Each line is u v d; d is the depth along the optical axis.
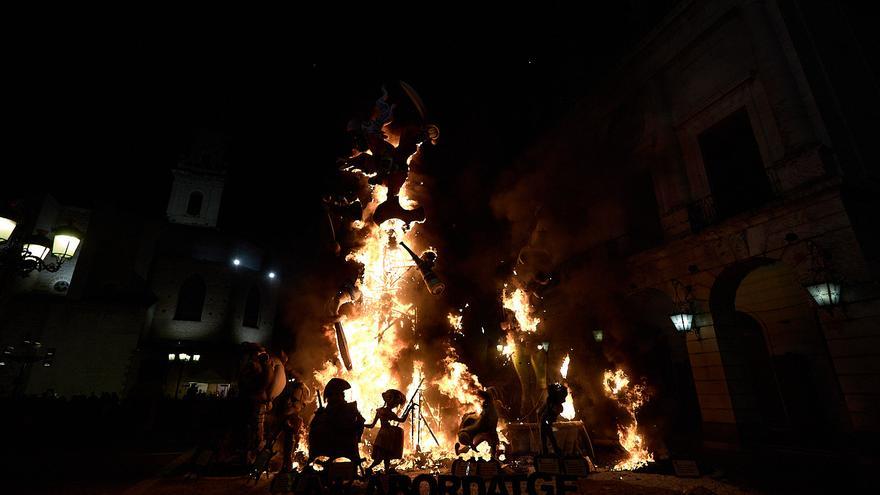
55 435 12.55
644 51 14.82
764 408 12.45
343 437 6.78
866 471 7.59
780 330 12.31
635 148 15.23
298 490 5.98
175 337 34.56
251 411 8.20
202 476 7.74
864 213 9.13
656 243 14.42
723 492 6.54
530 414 9.62
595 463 8.47
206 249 38.47
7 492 6.27
